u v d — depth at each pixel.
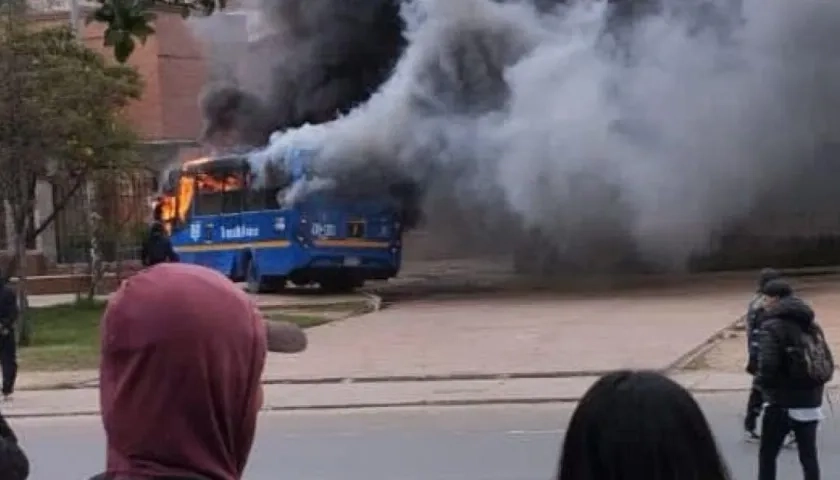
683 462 2.14
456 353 17.83
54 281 34.19
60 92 22.42
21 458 3.30
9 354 15.27
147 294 2.11
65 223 35.31
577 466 2.18
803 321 8.36
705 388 14.06
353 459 10.79
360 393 14.87
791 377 8.30
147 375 2.07
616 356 16.69
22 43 21.84
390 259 28.55
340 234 28.03
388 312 24.56
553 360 16.62
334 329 21.67
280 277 28.86
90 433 13.05
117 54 3.64
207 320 2.11
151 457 2.08
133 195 30.56
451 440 11.51
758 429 11.17
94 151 24.34
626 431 2.15
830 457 9.98
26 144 22.14
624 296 25.88
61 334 22.45
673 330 19.19
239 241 29.62
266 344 2.23
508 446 11.02
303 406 14.16
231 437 2.15
